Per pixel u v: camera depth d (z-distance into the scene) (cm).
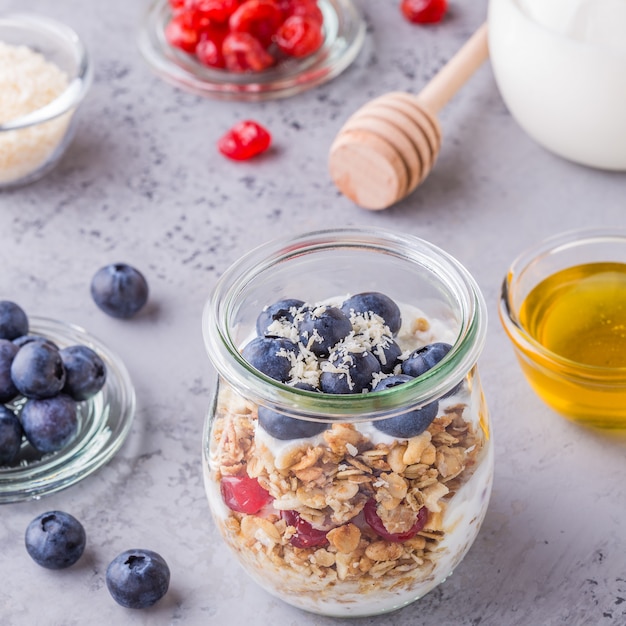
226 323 50
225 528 52
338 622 54
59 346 62
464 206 68
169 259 66
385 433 50
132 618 55
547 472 58
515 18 65
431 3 76
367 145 66
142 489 58
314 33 73
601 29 63
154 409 61
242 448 51
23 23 72
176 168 70
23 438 59
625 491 57
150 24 77
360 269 53
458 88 70
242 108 73
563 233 60
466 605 54
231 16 73
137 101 74
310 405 48
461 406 51
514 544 56
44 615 55
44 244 67
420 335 52
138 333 63
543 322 60
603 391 56
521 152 70
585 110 65
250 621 54
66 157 71
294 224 67
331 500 50
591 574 55
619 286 60
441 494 50
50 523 56
